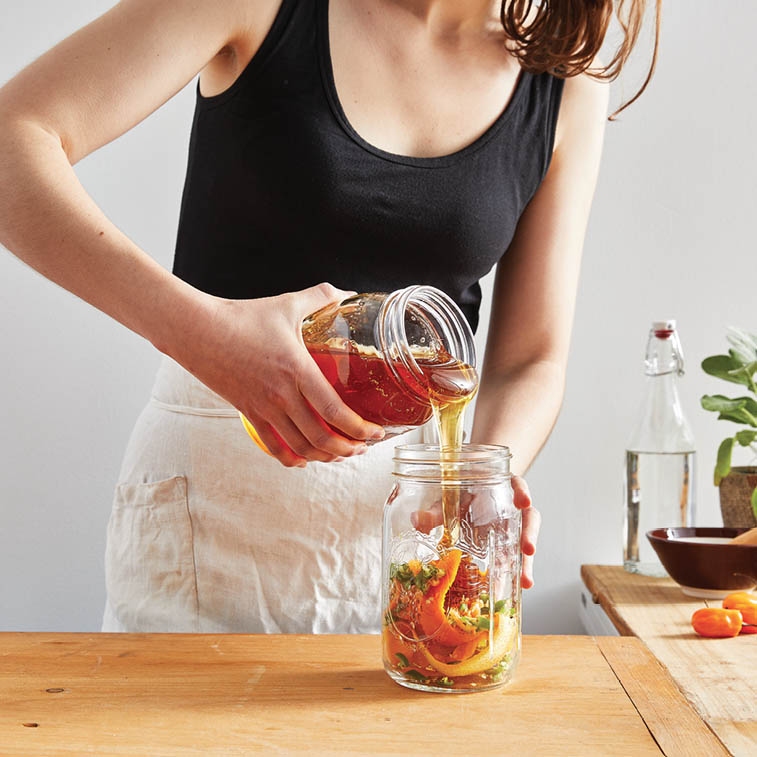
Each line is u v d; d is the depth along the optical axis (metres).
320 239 1.03
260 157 0.99
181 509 1.07
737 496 1.60
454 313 0.85
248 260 1.04
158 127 1.84
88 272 0.78
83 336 1.84
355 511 1.07
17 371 1.84
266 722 0.70
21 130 0.80
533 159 1.15
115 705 0.73
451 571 0.75
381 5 1.01
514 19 1.09
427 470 0.78
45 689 0.76
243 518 1.06
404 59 1.02
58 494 1.85
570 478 1.86
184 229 1.07
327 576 1.07
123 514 1.11
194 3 0.89
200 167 1.04
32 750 0.64
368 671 0.81
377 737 0.67
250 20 0.94
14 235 0.79
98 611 1.87
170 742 0.66
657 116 1.83
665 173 1.84
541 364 1.17
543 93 1.13
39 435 1.85
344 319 0.81
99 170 1.84
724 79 1.82
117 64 0.84
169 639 0.90
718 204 1.83
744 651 1.03
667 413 1.59
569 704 0.73
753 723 0.73
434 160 1.03
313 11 0.97
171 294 0.77
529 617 1.87
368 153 1.00
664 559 1.38
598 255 1.85
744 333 1.68
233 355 0.77
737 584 1.34
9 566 1.86
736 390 1.83
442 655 0.75
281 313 0.78
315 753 0.64
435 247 1.07
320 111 0.98
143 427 1.12
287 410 0.78
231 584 1.06
